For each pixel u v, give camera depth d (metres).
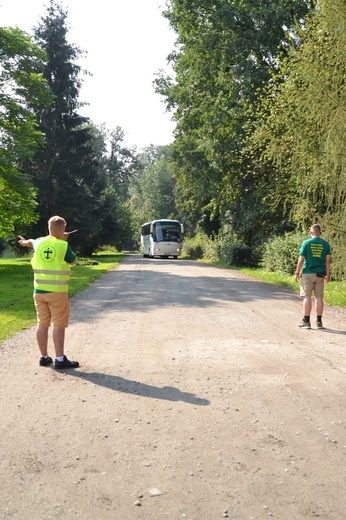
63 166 42.00
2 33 26.30
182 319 10.47
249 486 3.38
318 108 13.68
